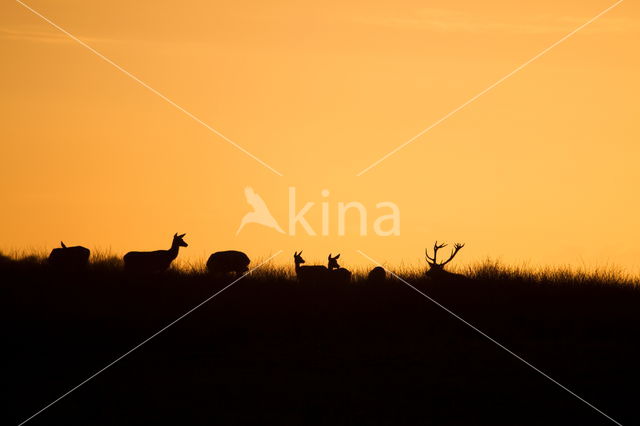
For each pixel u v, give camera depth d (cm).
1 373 1445
